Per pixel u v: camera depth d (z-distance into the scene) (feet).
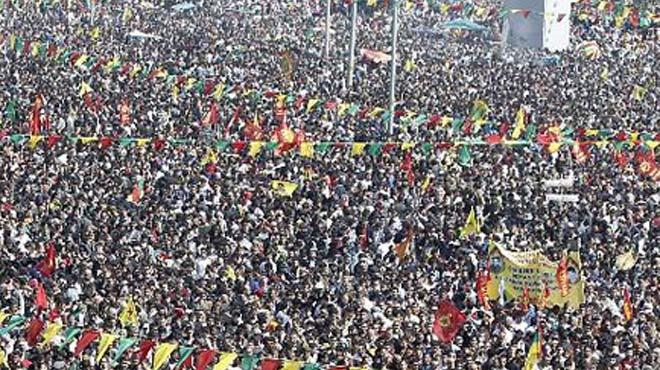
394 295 265.75
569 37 643.45
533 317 255.09
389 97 460.14
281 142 356.18
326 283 273.54
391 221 321.73
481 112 431.02
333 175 359.25
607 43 636.07
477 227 312.50
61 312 246.88
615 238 319.68
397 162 375.86
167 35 623.77
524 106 475.72
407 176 358.64
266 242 303.89
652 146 382.22
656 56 613.93
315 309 256.73
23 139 368.68
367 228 315.58
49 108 425.28
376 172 363.56
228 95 460.55
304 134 399.03
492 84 519.19
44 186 335.47
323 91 488.44
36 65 505.25
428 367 224.33
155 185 346.13
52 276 270.67
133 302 247.70
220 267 280.92
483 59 592.19
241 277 275.80
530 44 631.97
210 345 230.27
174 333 236.84
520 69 563.89
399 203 339.98
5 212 311.88
